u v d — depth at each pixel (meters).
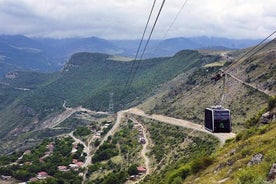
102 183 173.75
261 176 35.88
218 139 172.62
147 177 163.12
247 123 79.62
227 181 43.72
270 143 47.50
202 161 63.19
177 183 65.44
